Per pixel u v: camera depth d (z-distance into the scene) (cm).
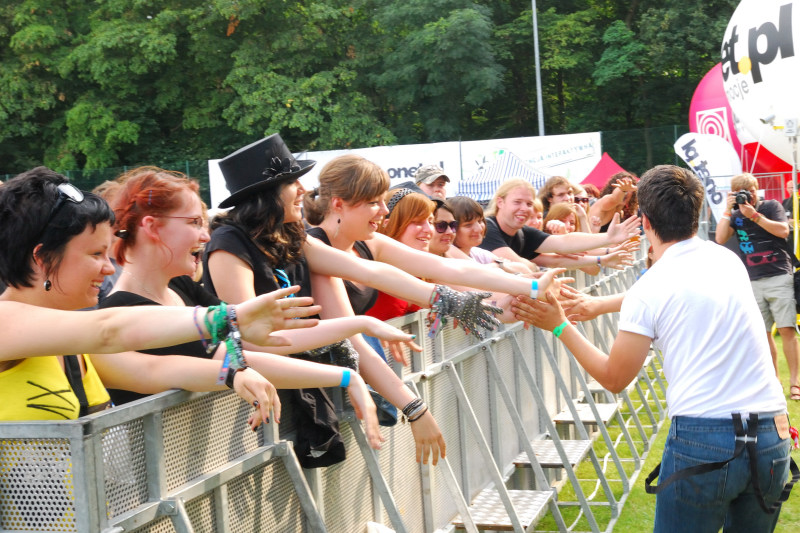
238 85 2622
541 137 1625
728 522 267
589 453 497
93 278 170
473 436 393
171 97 2767
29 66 2723
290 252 251
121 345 156
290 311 157
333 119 2577
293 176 243
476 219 426
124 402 208
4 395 171
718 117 1585
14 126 2762
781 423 254
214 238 238
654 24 2678
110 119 2670
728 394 250
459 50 2538
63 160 2719
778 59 936
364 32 2761
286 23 2736
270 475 239
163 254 208
